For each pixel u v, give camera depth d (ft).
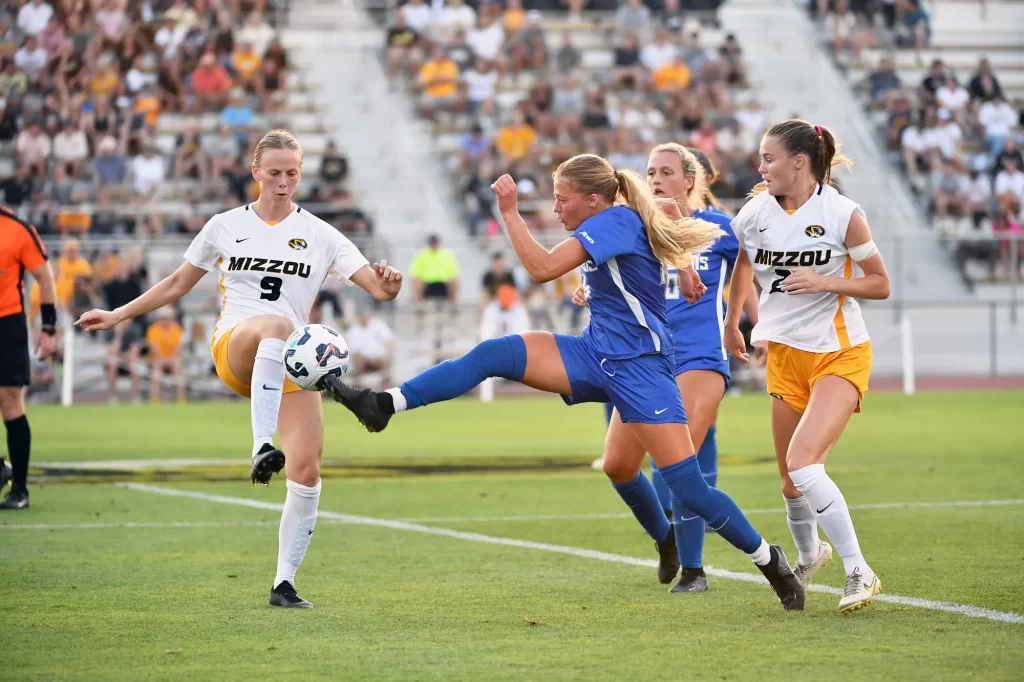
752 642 61.67
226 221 74.13
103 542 93.86
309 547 92.63
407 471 146.41
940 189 327.26
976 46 392.06
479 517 109.29
